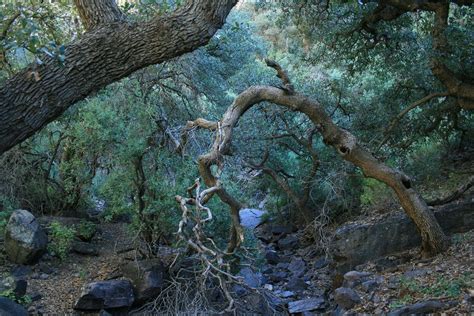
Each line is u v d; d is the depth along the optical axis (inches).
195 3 245.4
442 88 515.8
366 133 552.1
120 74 237.9
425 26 525.0
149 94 453.7
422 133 542.6
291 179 633.0
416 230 380.2
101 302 380.2
